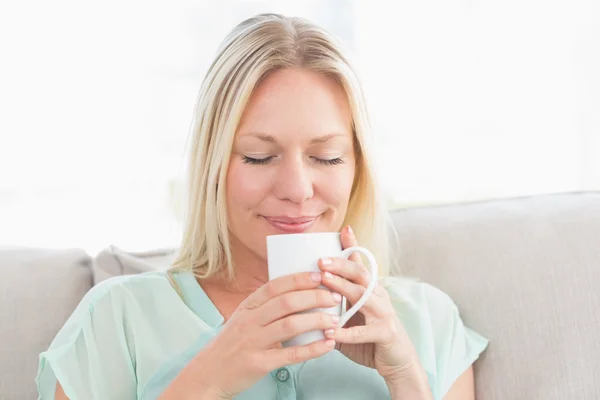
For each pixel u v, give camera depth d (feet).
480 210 5.21
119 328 4.15
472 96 12.78
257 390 3.97
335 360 4.17
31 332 4.52
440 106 12.84
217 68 4.15
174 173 11.86
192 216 4.40
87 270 4.99
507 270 4.75
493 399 4.53
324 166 4.00
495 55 12.68
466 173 12.64
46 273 4.77
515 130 12.60
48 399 4.00
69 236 11.13
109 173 11.74
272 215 3.90
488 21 12.69
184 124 12.13
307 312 3.20
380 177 4.53
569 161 12.25
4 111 11.29
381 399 4.14
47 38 11.51
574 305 4.50
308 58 3.98
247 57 3.95
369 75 12.79
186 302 4.30
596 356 4.37
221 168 4.01
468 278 4.85
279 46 3.93
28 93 11.43
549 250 4.71
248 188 3.89
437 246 5.02
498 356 4.59
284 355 3.20
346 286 3.20
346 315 3.19
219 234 4.28
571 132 12.22
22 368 4.43
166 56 12.09
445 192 12.43
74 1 11.61
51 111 11.54
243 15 12.35
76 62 11.65
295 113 3.86
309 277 3.15
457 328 4.67
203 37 12.23
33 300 4.62
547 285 4.61
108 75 11.81
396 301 4.64
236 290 4.40
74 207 11.51
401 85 12.86
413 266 5.01
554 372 4.39
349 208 4.61
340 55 4.15
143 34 11.97
